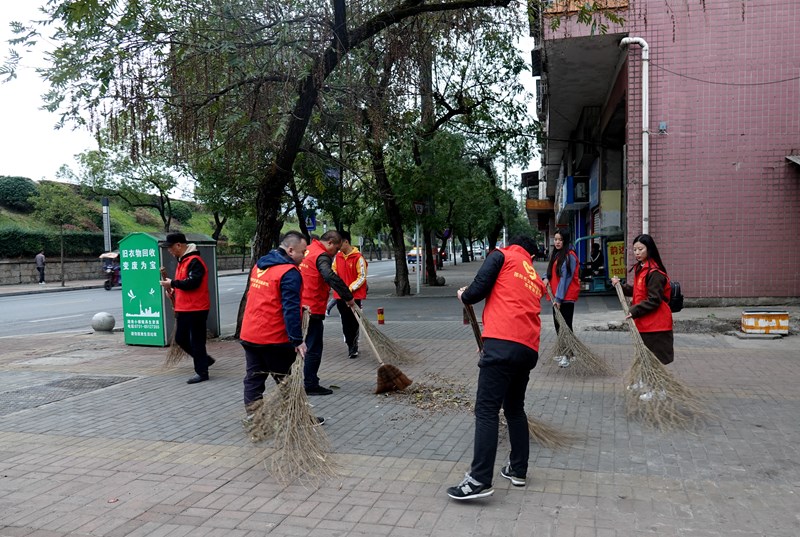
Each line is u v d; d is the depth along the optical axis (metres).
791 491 3.73
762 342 8.90
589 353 7.04
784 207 12.01
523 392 3.92
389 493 3.84
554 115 18.61
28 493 3.94
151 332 10.05
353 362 8.28
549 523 3.36
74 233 37.59
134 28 8.23
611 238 17.56
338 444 4.80
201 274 7.12
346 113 10.12
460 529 3.32
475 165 22.64
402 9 9.33
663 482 3.91
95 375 7.76
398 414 5.64
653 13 12.15
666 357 5.51
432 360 8.20
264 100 9.05
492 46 15.83
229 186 16.98
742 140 12.09
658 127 12.34
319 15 8.96
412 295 19.53
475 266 46.25
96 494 3.90
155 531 3.37
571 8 11.29
